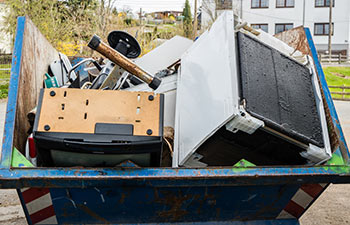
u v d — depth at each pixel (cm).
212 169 242
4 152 236
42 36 405
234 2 3241
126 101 234
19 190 244
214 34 309
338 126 291
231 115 243
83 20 2078
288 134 261
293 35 408
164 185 240
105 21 2138
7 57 2209
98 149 227
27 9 2011
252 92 261
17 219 396
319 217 420
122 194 252
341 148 283
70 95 230
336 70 2992
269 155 273
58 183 230
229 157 273
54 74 453
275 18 3947
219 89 265
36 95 351
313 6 3953
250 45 292
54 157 238
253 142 263
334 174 253
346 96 2122
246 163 271
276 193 273
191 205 267
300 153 270
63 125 225
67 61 504
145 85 340
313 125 284
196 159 274
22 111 276
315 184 276
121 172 234
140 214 267
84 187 234
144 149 231
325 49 4053
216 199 267
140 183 238
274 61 300
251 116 249
